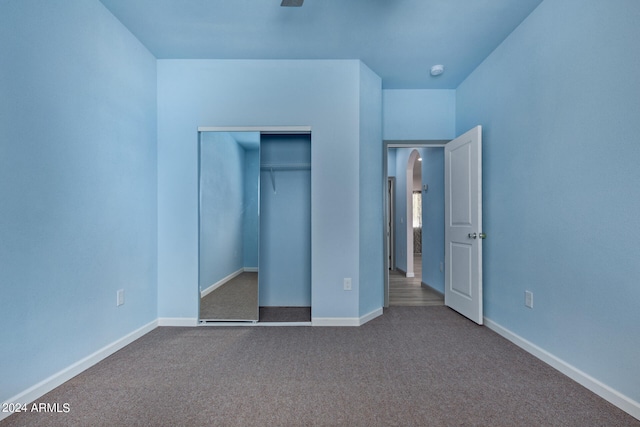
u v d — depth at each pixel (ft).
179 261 9.71
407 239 18.51
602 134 5.75
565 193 6.59
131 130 8.47
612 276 5.55
